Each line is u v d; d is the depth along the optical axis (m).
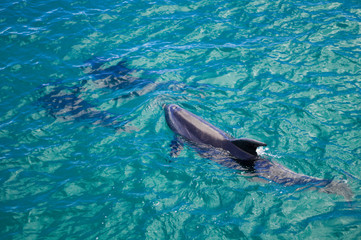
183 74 11.95
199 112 10.13
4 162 8.66
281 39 13.22
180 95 10.93
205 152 8.80
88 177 8.21
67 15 15.57
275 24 14.20
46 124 10.05
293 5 15.46
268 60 12.12
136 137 9.51
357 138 8.67
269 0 15.99
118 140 9.39
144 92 11.34
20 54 13.18
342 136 8.77
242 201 7.26
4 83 11.70
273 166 7.95
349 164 7.91
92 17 15.38
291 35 13.40
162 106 10.63
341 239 6.19
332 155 8.20
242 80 11.36
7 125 9.98
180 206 7.29
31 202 7.57
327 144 8.55
